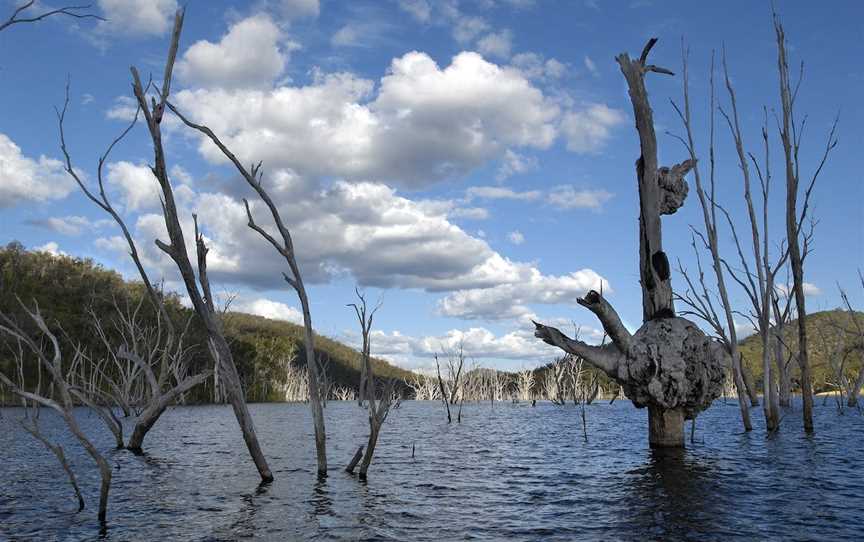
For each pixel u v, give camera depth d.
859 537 9.66
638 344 19.41
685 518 10.98
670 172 20.59
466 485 14.75
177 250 13.40
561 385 66.06
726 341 26.56
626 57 20.56
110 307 73.69
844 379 46.84
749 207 25.50
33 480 15.77
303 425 37.38
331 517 11.30
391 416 45.84
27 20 9.70
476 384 71.06
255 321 130.50
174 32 13.19
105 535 10.07
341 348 127.38
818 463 17.11
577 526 10.55
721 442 22.42
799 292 24.56
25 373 62.03
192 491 13.97
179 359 35.44
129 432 31.17
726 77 25.75
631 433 29.19
